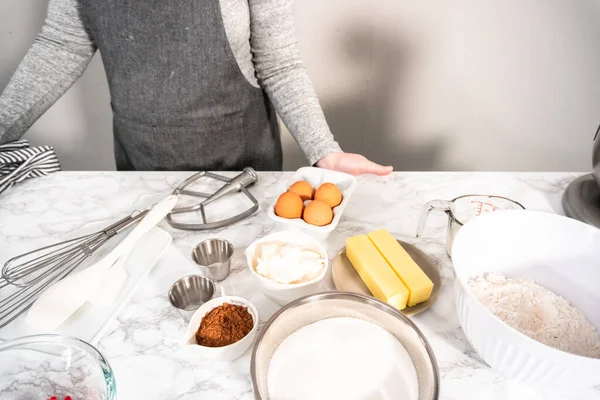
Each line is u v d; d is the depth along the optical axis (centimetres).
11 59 147
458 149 167
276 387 48
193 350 53
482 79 149
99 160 175
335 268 66
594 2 132
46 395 49
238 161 111
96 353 48
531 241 59
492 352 48
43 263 68
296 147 171
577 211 74
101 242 71
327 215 68
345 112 160
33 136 167
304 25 142
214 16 87
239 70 97
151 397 51
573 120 155
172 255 71
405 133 164
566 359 41
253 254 64
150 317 60
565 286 59
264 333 49
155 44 90
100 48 96
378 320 54
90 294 60
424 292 59
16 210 82
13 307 62
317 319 55
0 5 137
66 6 94
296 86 98
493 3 134
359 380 49
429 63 147
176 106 99
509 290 57
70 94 156
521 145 163
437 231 76
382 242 66
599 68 143
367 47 145
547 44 141
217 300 57
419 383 48
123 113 104
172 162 109
